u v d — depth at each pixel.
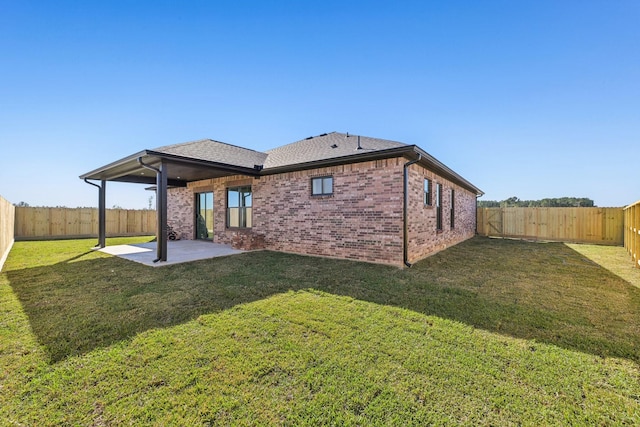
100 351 3.06
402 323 3.83
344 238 8.54
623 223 12.99
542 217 15.19
